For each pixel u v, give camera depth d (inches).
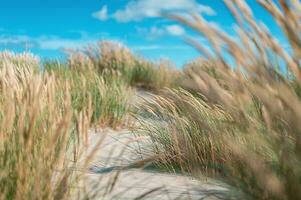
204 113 123.2
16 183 71.4
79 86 229.3
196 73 61.2
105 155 143.2
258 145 69.0
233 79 58.7
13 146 75.2
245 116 63.4
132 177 113.9
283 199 59.9
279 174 63.8
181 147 126.6
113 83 257.6
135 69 376.5
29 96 83.3
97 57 412.5
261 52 55.7
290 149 60.2
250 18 54.8
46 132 83.9
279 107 55.2
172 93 147.4
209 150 118.3
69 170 83.3
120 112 208.8
